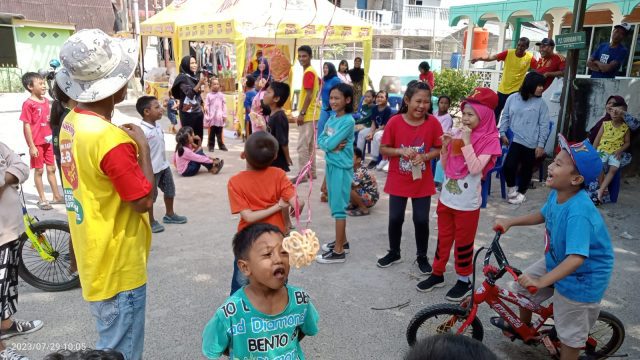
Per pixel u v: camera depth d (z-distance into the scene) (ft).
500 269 9.69
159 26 45.91
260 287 6.68
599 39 44.86
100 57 7.48
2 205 10.63
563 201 9.20
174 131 39.65
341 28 36.24
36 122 20.08
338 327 12.09
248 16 34.50
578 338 9.34
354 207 21.03
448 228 13.38
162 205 21.80
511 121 21.79
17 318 12.25
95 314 8.16
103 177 7.53
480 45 53.31
